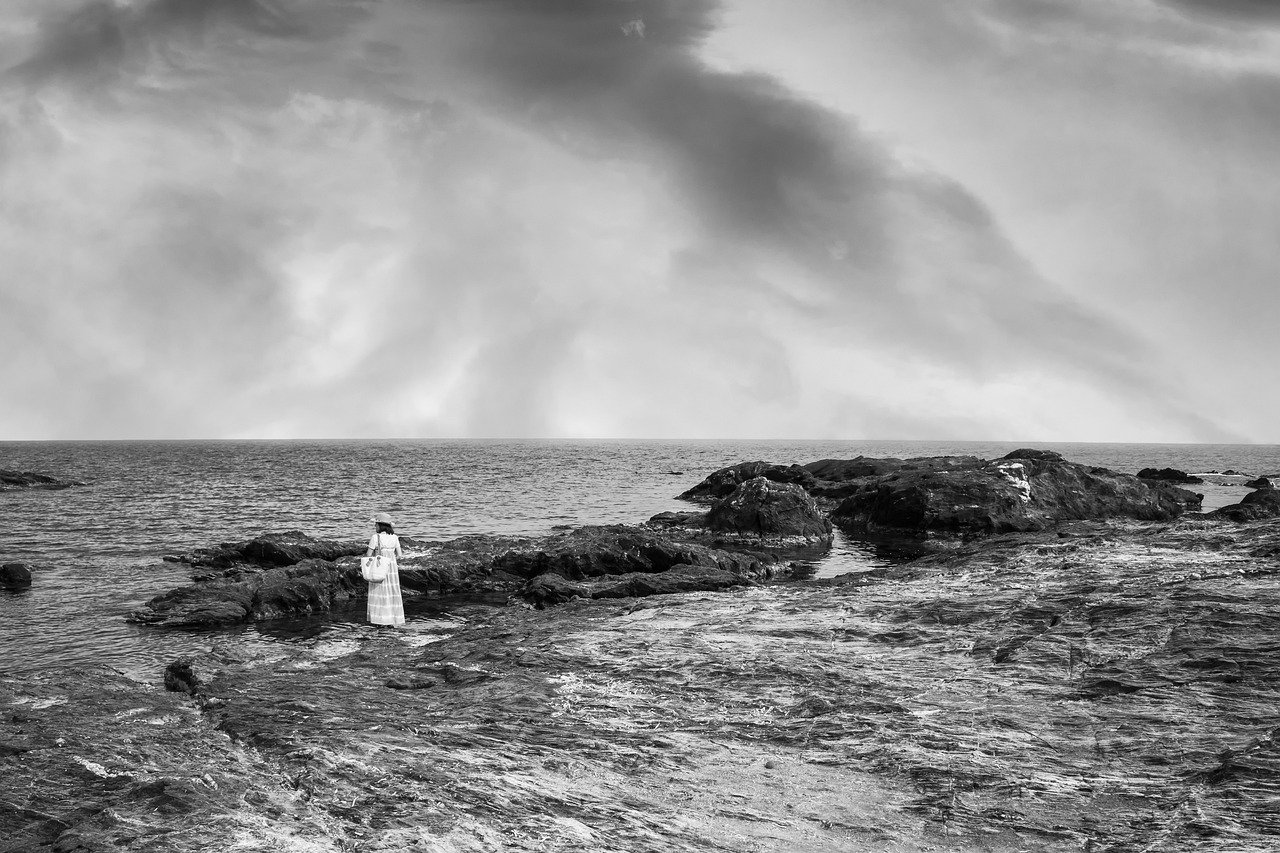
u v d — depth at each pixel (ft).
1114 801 24.16
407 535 119.96
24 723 29.94
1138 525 77.36
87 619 65.57
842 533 119.75
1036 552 62.49
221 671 39.81
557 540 86.48
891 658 39.52
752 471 185.16
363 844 20.27
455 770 26.04
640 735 30.60
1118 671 35.09
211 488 213.25
